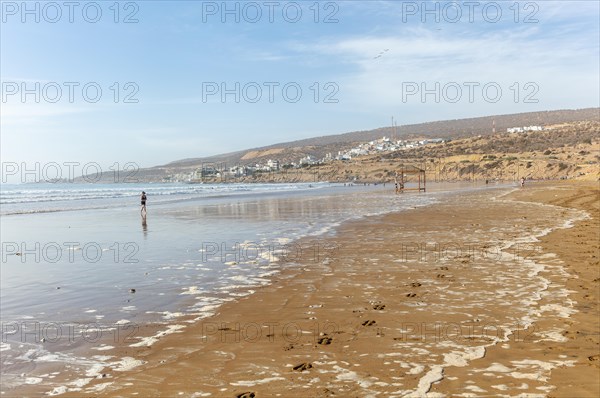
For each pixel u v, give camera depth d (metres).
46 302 9.59
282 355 6.19
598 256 12.52
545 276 10.47
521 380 5.11
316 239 18.23
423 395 4.80
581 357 5.75
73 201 59.72
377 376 5.36
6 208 45.66
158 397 5.03
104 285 11.16
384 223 23.56
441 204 38.12
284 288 10.29
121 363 6.12
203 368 5.82
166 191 96.94
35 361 6.27
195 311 8.66
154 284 11.13
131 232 23.00
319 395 4.91
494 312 7.86
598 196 38.53
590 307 7.98
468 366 5.56
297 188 113.06
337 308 8.48
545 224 20.58
